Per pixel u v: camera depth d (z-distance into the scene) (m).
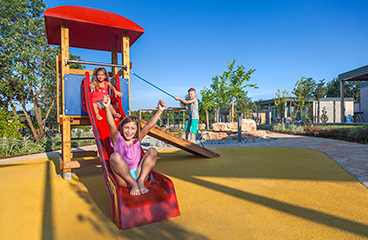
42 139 14.34
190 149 5.81
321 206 2.57
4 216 2.55
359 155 5.47
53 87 15.23
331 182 3.45
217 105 27.27
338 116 26.06
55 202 2.98
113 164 2.50
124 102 4.79
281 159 5.43
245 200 2.83
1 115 10.38
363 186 3.22
